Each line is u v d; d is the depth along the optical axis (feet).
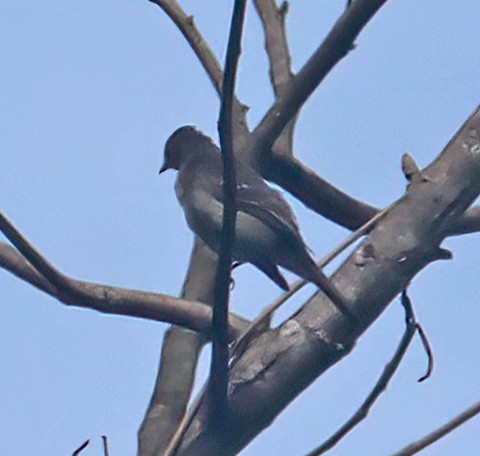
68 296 27.66
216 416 22.84
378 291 23.65
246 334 23.59
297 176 33.60
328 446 20.56
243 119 33.99
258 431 23.11
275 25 36.01
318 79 30.91
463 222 27.86
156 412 31.53
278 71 35.14
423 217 24.30
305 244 32.94
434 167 25.08
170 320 29.04
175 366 32.27
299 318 23.99
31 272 28.17
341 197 34.27
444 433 19.47
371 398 20.76
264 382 23.17
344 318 23.50
